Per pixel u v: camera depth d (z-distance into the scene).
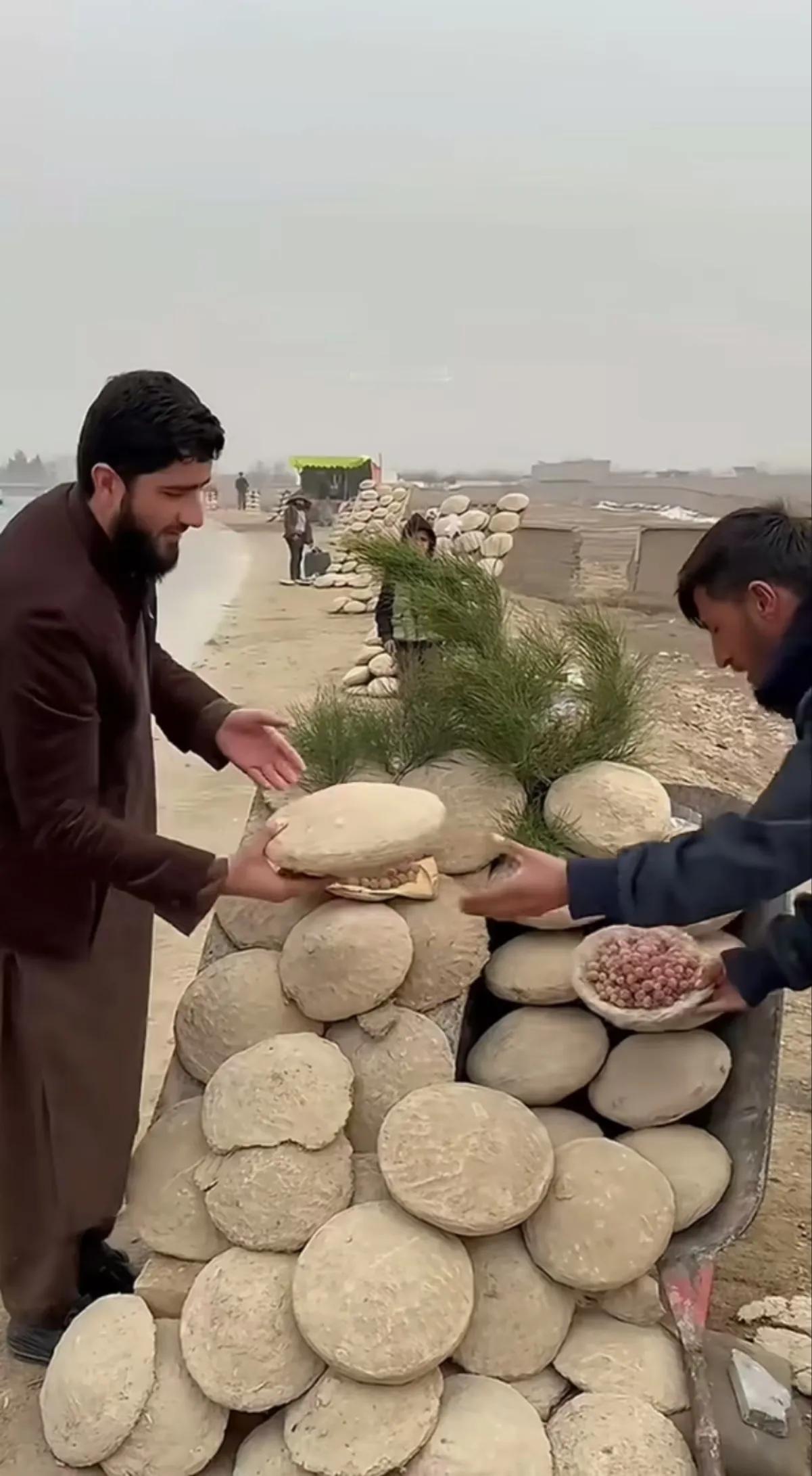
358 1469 1.54
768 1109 1.87
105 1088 2.09
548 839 2.08
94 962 2.03
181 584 14.83
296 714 2.56
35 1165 2.05
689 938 1.96
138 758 2.03
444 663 2.31
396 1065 1.88
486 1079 1.95
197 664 9.74
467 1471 1.55
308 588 14.79
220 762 2.32
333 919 1.93
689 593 1.69
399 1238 1.65
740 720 7.24
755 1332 2.43
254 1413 1.74
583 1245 1.70
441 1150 1.68
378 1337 1.56
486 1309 1.71
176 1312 1.82
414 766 2.28
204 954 2.13
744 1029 1.94
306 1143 1.75
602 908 1.54
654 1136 1.89
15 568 1.76
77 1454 1.68
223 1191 1.76
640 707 2.32
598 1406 1.67
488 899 1.61
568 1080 1.92
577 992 1.92
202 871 1.80
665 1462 1.60
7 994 1.99
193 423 1.74
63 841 1.80
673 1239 1.86
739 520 1.64
